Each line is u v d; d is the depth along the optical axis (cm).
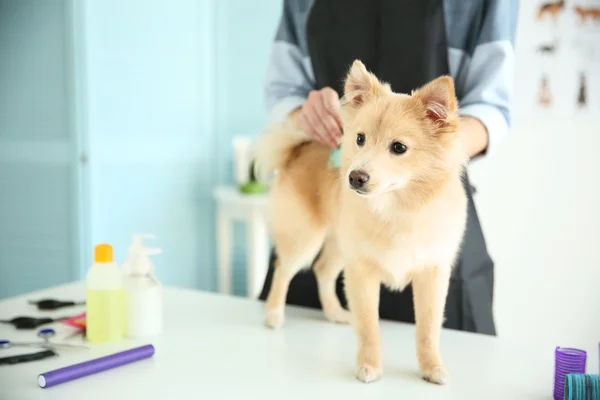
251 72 327
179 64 306
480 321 144
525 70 242
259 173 142
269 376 101
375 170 97
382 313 144
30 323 124
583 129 236
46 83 260
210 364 106
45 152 265
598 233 239
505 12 133
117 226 276
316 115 127
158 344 116
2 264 282
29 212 273
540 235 248
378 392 96
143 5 280
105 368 103
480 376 102
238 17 325
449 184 102
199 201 329
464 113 130
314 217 129
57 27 254
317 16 149
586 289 243
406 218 102
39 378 96
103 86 263
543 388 98
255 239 286
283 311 133
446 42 138
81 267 263
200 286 334
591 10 229
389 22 141
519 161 248
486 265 145
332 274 135
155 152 295
